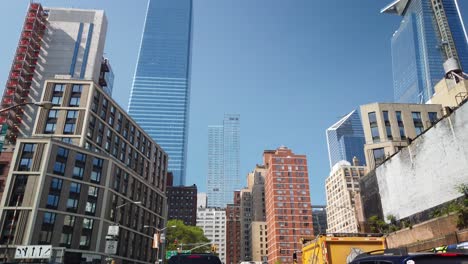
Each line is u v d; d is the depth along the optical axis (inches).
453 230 709.3
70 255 2410.2
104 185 2773.1
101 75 5408.5
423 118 2549.2
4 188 2416.3
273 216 5959.6
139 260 3184.1
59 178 2509.8
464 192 821.9
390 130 2514.8
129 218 3085.6
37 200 2351.1
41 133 2787.9
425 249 771.4
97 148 2935.5
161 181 4069.9
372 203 1230.9
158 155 4084.6
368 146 2504.9
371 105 2628.0
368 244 659.4
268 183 6481.3
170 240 3725.4
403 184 1053.8
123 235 2920.8
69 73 4798.2
